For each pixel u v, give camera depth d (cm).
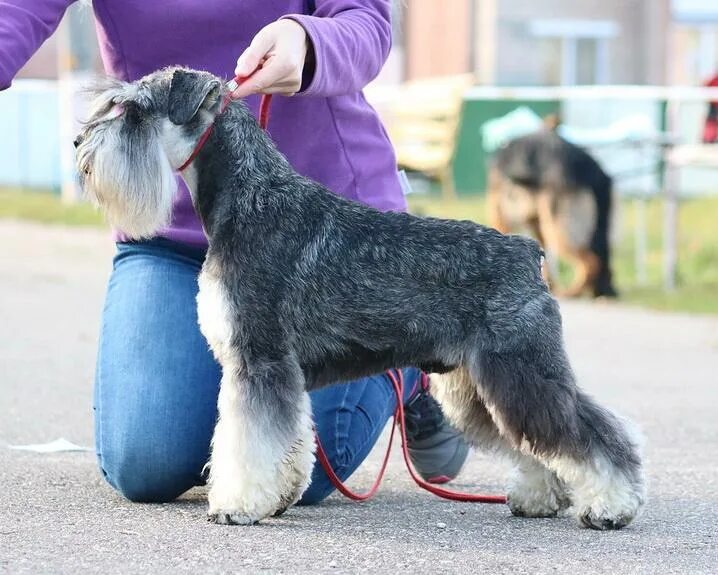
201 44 643
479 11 3350
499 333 568
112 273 673
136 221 584
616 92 1784
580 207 1507
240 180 576
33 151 2573
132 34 644
